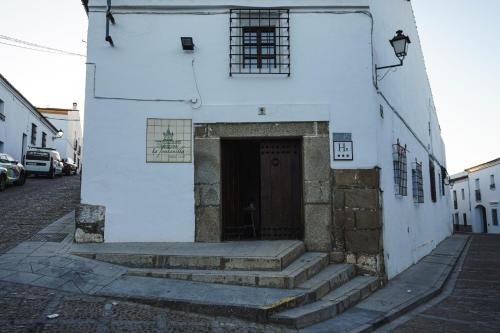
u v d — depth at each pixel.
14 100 24.28
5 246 7.02
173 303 5.16
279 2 7.71
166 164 7.38
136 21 7.59
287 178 7.75
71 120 39.19
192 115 7.49
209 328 4.73
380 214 7.55
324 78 7.66
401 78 10.74
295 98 7.60
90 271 5.97
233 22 7.71
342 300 5.89
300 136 7.55
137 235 7.23
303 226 7.48
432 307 6.67
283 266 6.28
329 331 5.00
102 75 7.45
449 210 23.78
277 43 7.79
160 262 6.28
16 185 18.03
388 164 8.54
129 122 7.40
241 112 7.50
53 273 5.82
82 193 7.23
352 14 7.81
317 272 6.70
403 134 10.45
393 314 5.91
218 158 7.43
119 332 4.38
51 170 22.62
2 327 4.23
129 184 7.30
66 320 4.53
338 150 7.51
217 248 6.81
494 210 34.50
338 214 7.40
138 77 7.50
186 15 7.65
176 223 7.29
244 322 5.00
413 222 10.77
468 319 5.98
